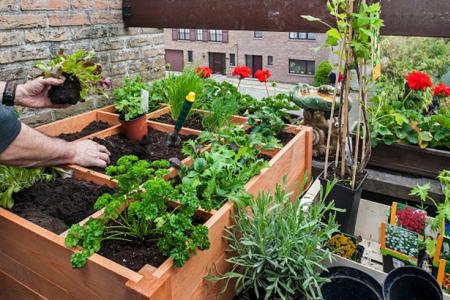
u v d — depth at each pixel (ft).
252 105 6.73
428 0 4.85
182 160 4.80
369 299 3.44
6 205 3.88
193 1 6.64
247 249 3.50
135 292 2.66
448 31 4.85
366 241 4.91
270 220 3.57
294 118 6.81
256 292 3.21
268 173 4.50
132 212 3.06
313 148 6.56
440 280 3.85
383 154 6.13
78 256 2.95
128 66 7.73
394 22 5.10
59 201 4.00
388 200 6.14
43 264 3.42
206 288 3.42
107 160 4.73
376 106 6.04
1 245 3.75
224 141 5.12
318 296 3.34
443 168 5.79
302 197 4.94
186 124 6.33
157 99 6.98
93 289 3.07
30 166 3.92
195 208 3.21
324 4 5.56
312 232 3.69
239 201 3.61
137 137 5.71
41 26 6.02
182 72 6.75
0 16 5.48
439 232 4.13
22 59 5.86
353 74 5.24
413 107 6.56
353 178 4.51
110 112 6.75
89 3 6.71
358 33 4.11
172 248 3.03
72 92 4.74
